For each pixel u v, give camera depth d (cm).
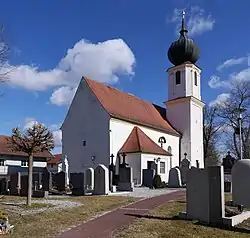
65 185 2764
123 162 3388
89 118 3847
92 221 1202
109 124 3672
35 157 5044
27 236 962
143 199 1977
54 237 951
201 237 957
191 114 4988
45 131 1809
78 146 3891
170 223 1152
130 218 1261
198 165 5038
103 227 1091
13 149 1806
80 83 4000
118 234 980
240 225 1138
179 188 3095
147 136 4053
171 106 5144
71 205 1659
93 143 3766
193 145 4978
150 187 3147
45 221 1197
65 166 3884
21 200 1950
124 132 3866
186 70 5094
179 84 5119
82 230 1045
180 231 1027
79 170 3831
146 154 3684
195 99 5062
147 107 4897
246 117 5131
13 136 1734
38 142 1731
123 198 2047
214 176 1188
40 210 1477
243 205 1230
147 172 3262
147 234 977
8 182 2564
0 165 4700
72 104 4019
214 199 1177
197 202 1223
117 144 3741
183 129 4994
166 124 4894
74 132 3947
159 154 3891
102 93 4031
